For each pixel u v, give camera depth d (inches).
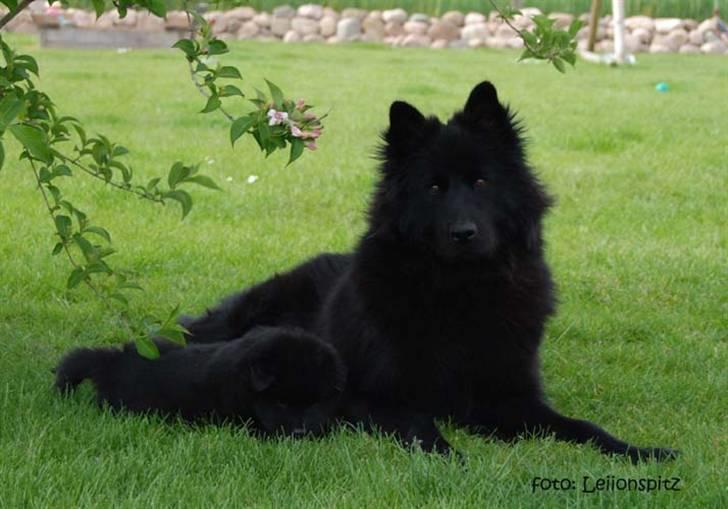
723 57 1521.9
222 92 223.6
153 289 396.5
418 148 276.2
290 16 1668.3
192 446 241.3
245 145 682.2
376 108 866.1
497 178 275.4
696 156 672.4
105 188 541.3
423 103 903.1
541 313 282.2
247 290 326.0
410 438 259.4
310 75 1099.3
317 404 261.1
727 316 385.4
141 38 1449.3
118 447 247.4
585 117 830.5
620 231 502.9
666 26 1631.4
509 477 231.1
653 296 408.8
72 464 227.8
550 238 482.0
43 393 281.9
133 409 275.3
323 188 564.4
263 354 259.3
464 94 972.6
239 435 253.6
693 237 490.6
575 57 255.9
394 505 216.8
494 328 275.6
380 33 1664.6
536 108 880.3
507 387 277.9
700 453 251.4
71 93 900.6
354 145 696.4
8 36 1529.3
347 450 241.3
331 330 292.4
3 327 352.8
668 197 568.7
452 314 275.0
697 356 340.8
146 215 502.9
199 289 398.9
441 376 276.2
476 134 277.1
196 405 269.7
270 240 465.7
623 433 279.3
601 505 215.6
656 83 1111.0
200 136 714.2
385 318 276.5
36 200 521.3
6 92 234.7
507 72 1189.1
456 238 263.0
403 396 276.4
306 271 325.7
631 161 655.1
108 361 288.5
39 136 183.3
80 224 240.5
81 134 236.5
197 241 458.0
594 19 1460.4
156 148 659.4
